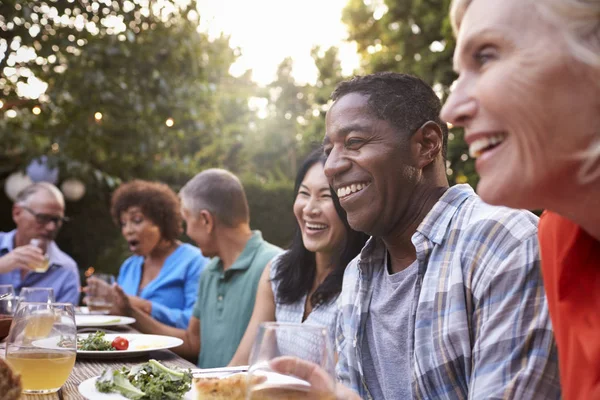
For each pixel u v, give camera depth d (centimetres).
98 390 126
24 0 612
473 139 67
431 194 128
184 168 953
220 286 264
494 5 64
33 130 761
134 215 358
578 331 73
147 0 734
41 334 128
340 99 131
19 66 686
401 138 125
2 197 934
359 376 137
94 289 288
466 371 111
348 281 149
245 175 1207
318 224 199
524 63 61
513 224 111
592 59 58
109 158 838
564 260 77
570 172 63
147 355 184
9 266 308
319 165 205
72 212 1007
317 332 81
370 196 126
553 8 60
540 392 96
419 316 119
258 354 81
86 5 672
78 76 692
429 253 122
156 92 755
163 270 354
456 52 69
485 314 107
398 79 128
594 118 60
